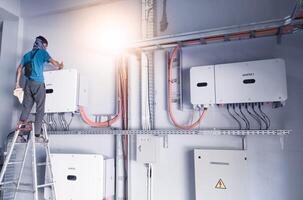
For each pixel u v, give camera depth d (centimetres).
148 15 257
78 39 288
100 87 269
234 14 228
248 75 193
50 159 229
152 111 241
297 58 202
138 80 255
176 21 248
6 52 314
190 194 219
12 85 308
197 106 215
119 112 251
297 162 193
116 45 234
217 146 217
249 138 208
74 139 273
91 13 287
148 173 231
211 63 227
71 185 227
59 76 252
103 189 228
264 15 217
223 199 197
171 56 230
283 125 200
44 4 306
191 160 223
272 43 211
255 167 203
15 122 303
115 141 254
